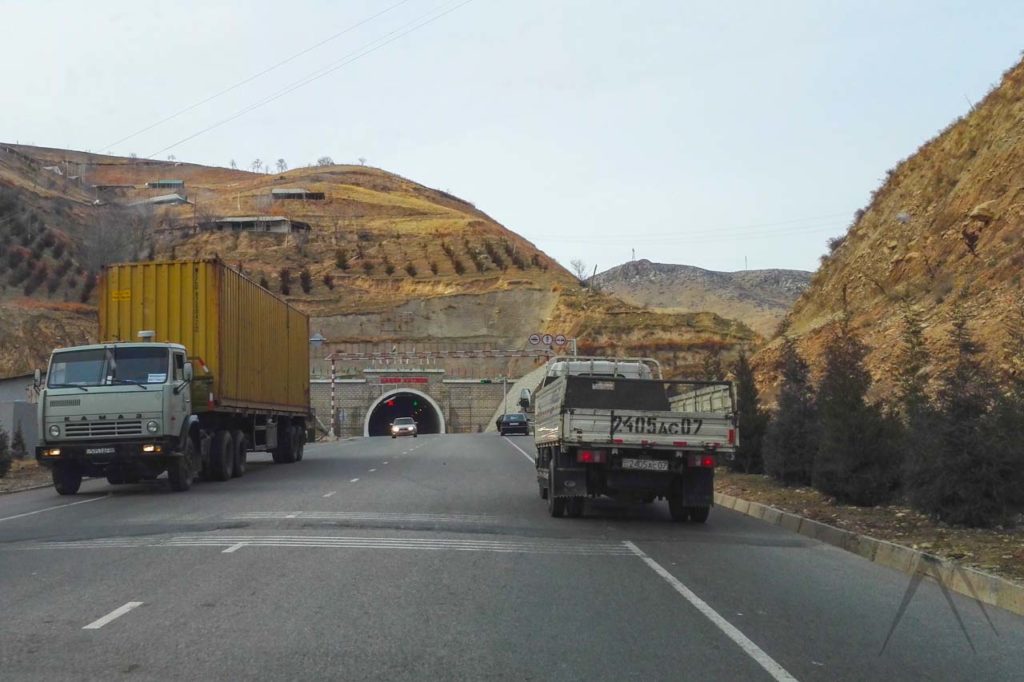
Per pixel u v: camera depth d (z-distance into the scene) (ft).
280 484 72.13
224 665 21.02
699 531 46.91
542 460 59.67
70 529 45.34
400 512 51.80
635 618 26.58
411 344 326.03
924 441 42.06
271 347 93.35
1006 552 34.50
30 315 238.89
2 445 84.69
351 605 27.45
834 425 52.24
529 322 346.74
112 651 22.15
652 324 304.50
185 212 516.73
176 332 73.82
